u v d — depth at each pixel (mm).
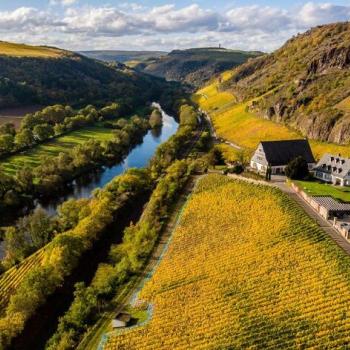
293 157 151375
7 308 86000
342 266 81062
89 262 105812
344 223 99188
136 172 151500
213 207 120938
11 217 139625
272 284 82062
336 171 132625
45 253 103188
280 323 72062
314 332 68438
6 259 107812
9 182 150500
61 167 170875
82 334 78500
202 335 73500
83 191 165500
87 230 109062
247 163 166125
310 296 76062
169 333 75375
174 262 97688
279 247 93188
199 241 104812
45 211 144875
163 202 129500
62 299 91562
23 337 80500
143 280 93375
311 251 88625
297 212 106500
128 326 79000
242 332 72125
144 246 104938
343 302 72750
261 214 109562
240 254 94812
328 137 190250
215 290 84625
